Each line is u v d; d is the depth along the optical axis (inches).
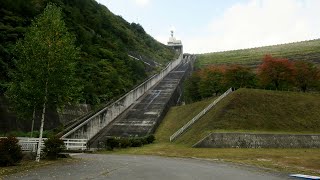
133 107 2265.0
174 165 899.4
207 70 2394.2
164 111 2202.3
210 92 2288.4
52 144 1016.2
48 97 973.8
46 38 965.8
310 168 874.1
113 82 2357.3
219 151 1273.4
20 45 997.8
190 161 1030.4
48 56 956.0
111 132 1801.2
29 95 954.1
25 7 2107.5
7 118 1298.0
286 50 4682.6
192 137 1544.0
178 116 2080.5
